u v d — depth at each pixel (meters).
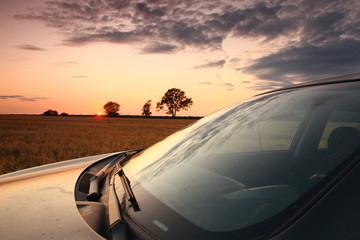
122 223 0.96
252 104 1.50
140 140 16.91
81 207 1.13
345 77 1.21
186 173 1.18
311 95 1.19
